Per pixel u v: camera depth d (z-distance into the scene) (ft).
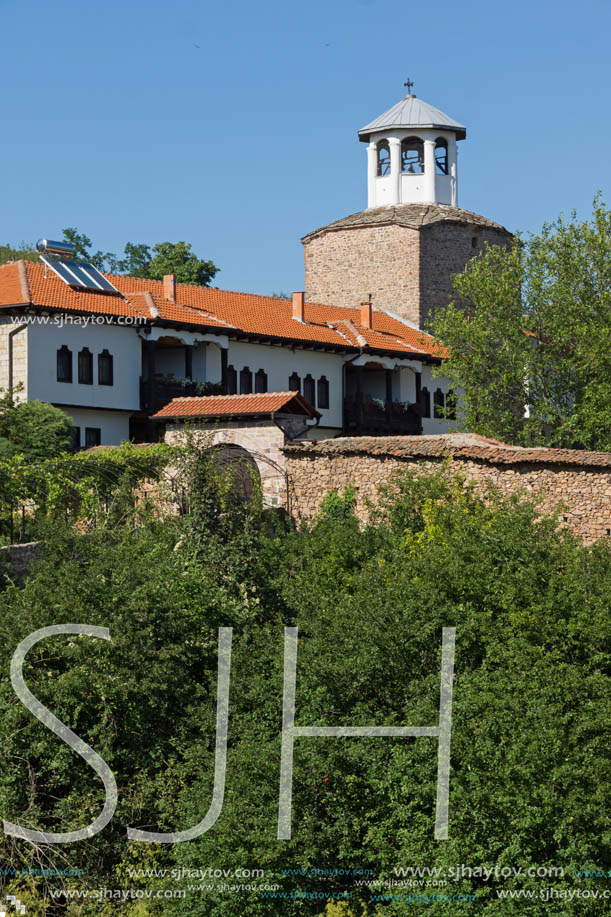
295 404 114.01
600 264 150.92
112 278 153.89
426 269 189.16
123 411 138.92
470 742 52.60
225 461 102.89
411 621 60.39
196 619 65.00
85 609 59.47
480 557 67.92
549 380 151.02
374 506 97.91
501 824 50.19
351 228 195.00
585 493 88.53
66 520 75.51
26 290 129.18
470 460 93.91
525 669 57.26
